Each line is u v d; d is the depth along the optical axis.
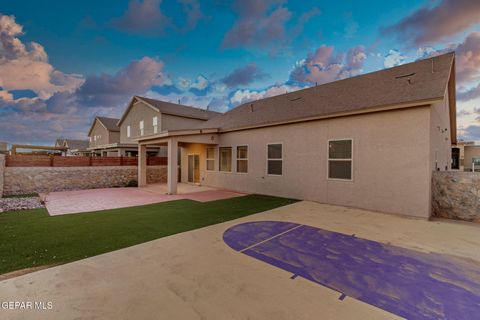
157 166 16.06
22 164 11.09
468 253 3.91
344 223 5.81
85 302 2.43
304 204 8.28
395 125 6.82
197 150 14.47
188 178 15.52
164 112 18.86
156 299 2.50
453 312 2.32
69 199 9.37
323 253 3.88
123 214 6.71
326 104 8.97
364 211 7.19
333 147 8.19
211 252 3.89
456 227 5.52
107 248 4.02
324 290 2.73
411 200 6.55
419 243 4.40
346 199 7.84
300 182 9.19
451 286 2.84
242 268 3.29
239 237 4.69
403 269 3.30
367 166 7.36
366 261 3.57
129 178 14.44
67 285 2.77
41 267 3.26
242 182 11.53
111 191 11.87
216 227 5.40
